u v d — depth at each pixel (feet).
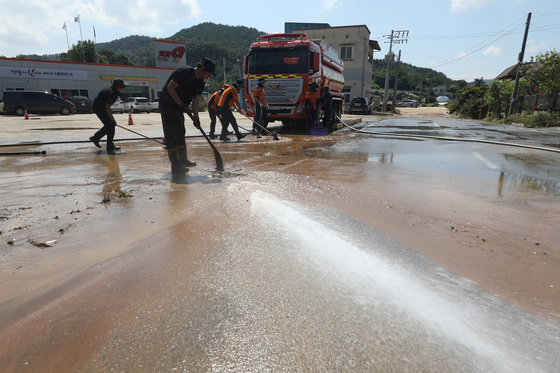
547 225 8.55
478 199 10.90
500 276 5.83
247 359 3.83
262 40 36.42
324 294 5.07
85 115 76.89
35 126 44.21
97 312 4.74
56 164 16.99
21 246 7.07
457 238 7.55
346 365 3.72
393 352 3.90
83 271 5.92
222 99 27.78
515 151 22.75
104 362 3.82
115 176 14.05
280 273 5.70
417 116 105.81
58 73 108.27
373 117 89.61
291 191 11.35
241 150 22.79
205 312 4.69
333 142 27.86
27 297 5.14
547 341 4.15
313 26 158.40
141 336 4.23
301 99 34.42
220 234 7.44
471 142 28.35
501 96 78.59
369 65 139.85
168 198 10.53
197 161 17.98
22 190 11.76
